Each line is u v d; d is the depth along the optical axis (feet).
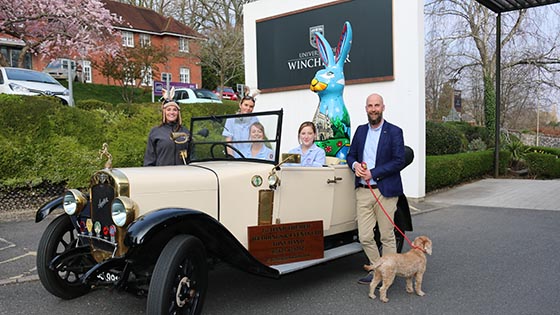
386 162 14.40
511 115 89.71
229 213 12.87
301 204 14.26
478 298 13.71
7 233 21.16
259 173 13.38
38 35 54.29
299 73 36.88
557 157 51.78
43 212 12.99
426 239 14.03
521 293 14.10
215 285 15.03
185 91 57.00
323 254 14.46
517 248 19.65
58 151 27.14
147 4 123.03
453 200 33.06
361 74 33.01
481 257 18.30
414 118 31.04
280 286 14.93
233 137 14.70
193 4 116.78
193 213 10.73
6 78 41.63
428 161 35.53
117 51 61.26
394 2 31.27
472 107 80.33
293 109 37.76
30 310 12.76
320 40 24.40
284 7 37.47
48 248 12.88
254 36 40.04
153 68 66.49
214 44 84.07
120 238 11.21
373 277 13.83
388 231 14.76
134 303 13.33
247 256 11.70
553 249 19.43
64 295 13.29
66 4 51.55
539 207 30.07
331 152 23.08
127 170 12.02
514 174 50.21
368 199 14.64
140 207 11.37
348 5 33.42
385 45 31.71
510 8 44.86
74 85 82.43
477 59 71.05
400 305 13.19
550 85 71.00
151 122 33.50
